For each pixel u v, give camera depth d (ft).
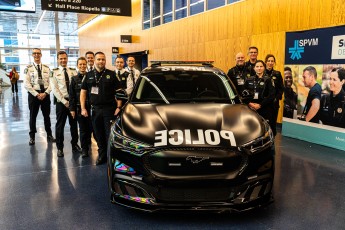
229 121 9.13
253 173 8.23
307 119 18.52
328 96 17.13
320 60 17.47
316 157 15.33
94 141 19.11
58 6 25.18
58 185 11.77
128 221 8.89
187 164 7.92
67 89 16.07
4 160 15.11
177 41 37.45
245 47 26.50
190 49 34.88
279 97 15.49
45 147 17.66
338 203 10.11
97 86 13.80
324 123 17.51
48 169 13.71
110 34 60.95
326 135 17.44
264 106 15.31
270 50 23.84
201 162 7.91
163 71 12.51
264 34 24.32
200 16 32.63
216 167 7.95
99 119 14.07
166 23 39.65
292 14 21.75
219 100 11.16
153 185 8.05
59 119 15.84
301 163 14.38
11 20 99.86
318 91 17.69
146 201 8.20
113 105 14.21
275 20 23.22
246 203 8.20
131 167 8.32
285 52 19.77
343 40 16.11
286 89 19.85
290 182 11.98
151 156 8.13
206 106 10.24
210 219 8.98
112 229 8.44
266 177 8.50
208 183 7.91
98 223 8.79
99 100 13.87
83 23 81.56
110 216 9.21
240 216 9.17
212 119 9.16
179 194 8.08
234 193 8.09
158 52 42.37
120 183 8.55
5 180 12.32
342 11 18.34
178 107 10.09
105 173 13.15
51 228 8.53
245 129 8.80
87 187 11.55
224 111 9.80
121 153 8.54
